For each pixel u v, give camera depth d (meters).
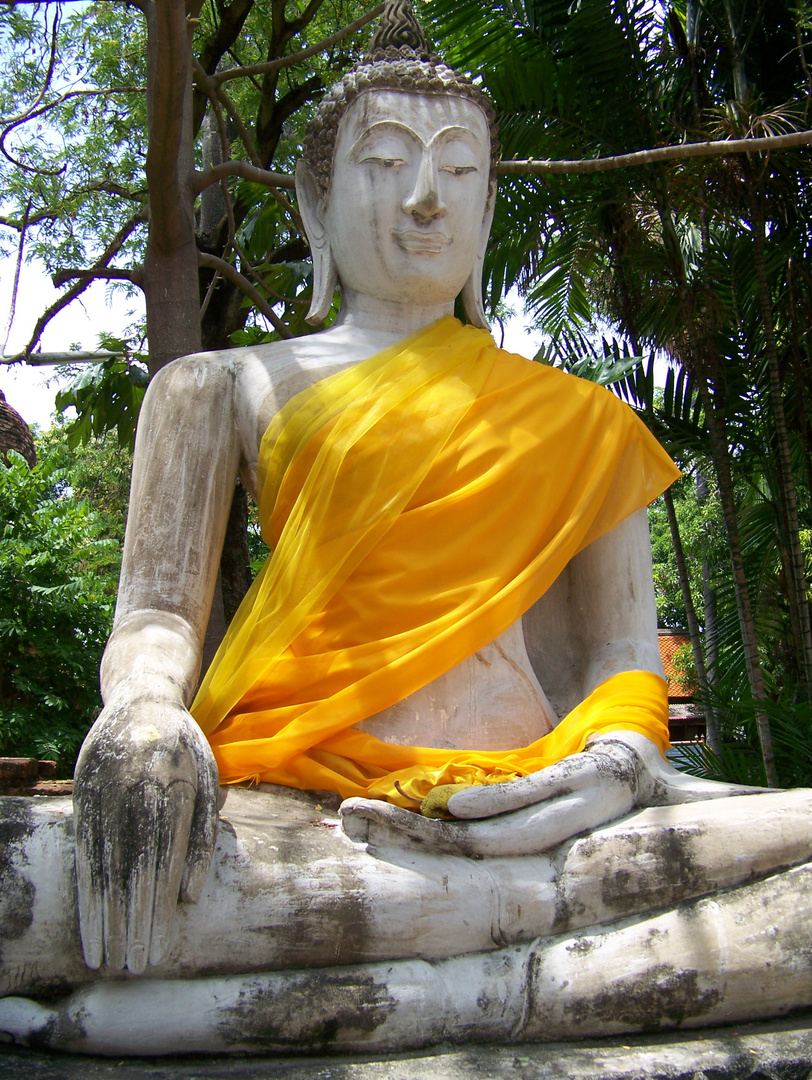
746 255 7.84
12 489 9.59
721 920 2.42
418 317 3.60
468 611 2.97
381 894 2.38
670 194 7.26
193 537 3.17
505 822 2.56
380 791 2.71
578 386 3.40
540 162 4.96
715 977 2.36
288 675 2.94
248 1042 2.22
